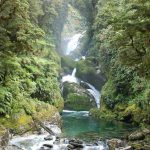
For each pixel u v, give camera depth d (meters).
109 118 30.20
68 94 38.12
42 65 30.41
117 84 31.80
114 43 18.81
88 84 40.78
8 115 21.95
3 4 19.78
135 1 17.00
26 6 20.86
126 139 20.08
